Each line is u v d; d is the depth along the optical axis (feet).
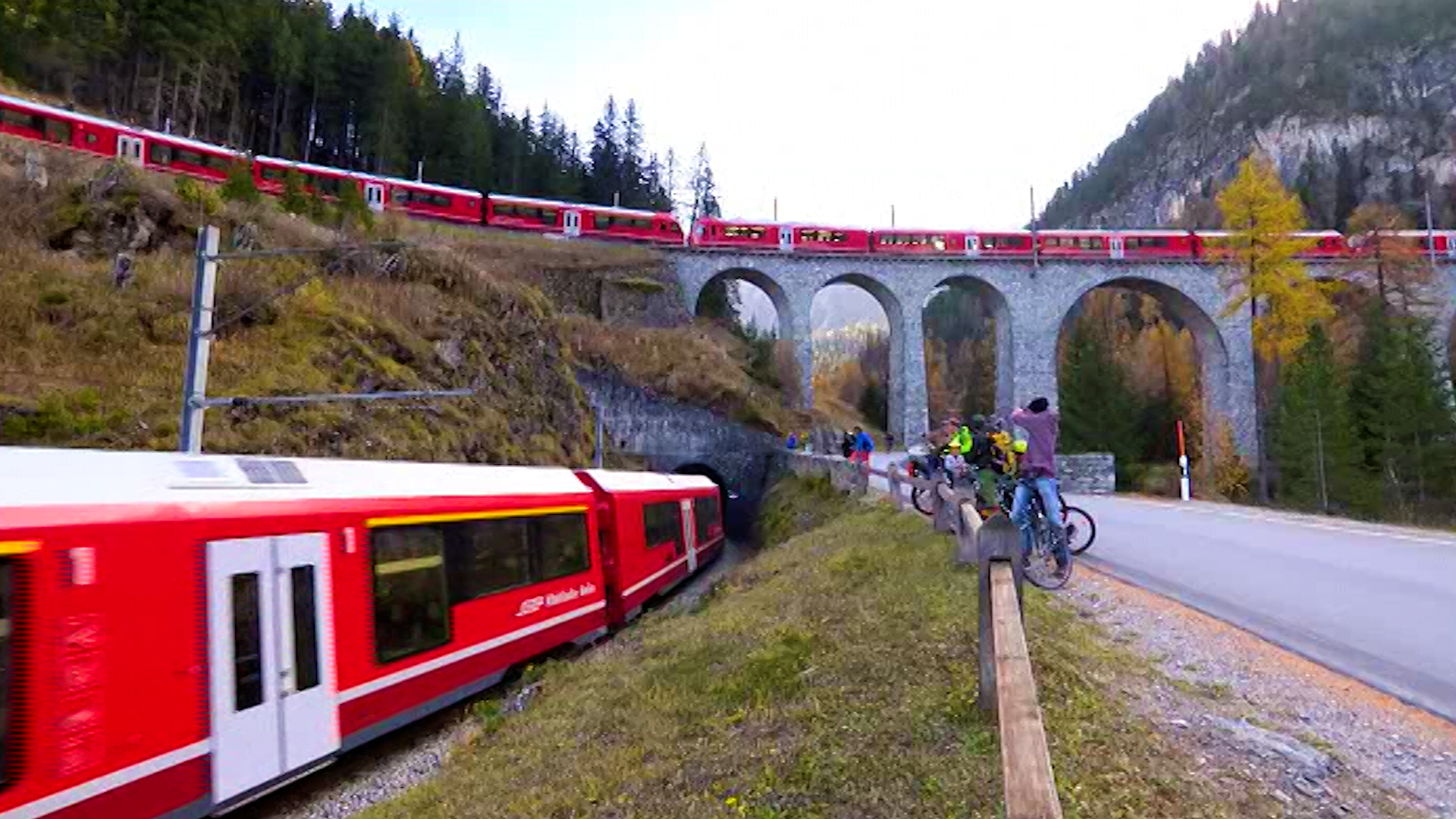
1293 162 524.93
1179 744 15.43
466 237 162.09
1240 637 23.32
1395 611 26.30
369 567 28.73
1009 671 10.58
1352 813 13.15
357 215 106.11
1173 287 195.52
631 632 47.39
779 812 14.01
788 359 187.52
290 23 249.75
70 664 18.72
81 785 18.58
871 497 68.64
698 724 20.04
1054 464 31.45
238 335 69.46
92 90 195.83
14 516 18.29
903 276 192.95
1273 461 170.40
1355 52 575.38
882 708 17.46
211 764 21.70
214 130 228.63
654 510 62.90
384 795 25.71
